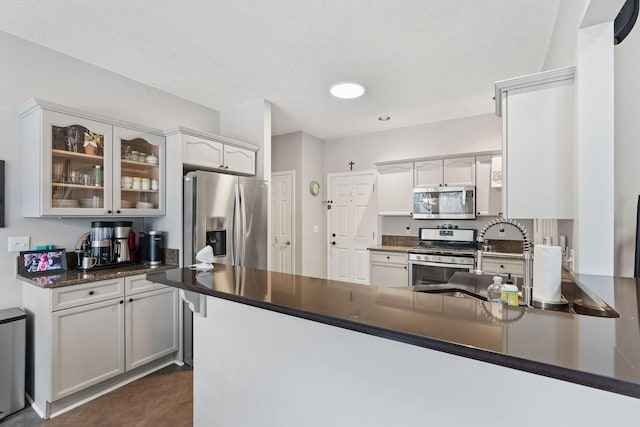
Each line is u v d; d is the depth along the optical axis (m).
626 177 1.76
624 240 1.77
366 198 4.94
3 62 2.25
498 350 0.60
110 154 2.54
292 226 4.88
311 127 4.65
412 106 3.78
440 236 4.25
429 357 0.85
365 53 2.55
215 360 1.43
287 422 1.16
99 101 2.75
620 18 1.52
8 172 2.27
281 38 2.34
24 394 2.11
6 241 2.26
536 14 2.07
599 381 0.50
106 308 2.30
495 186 3.70
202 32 2.26
